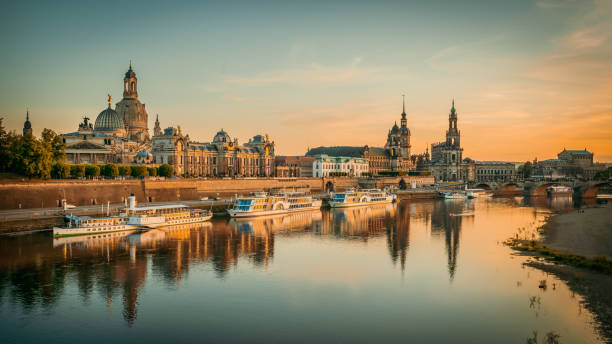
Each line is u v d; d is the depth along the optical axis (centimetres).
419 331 5716
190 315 6200
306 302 6700
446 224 14112
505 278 7738
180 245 10306
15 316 6122
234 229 12638
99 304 6569
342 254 9650
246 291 7156
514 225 13812
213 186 19275
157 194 16712
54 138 17525
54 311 6309
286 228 13025
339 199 19662
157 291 7125
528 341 5425
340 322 5988
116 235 11338
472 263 8781
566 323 5881
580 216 15712
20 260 8738
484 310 6350
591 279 7612
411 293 7075
